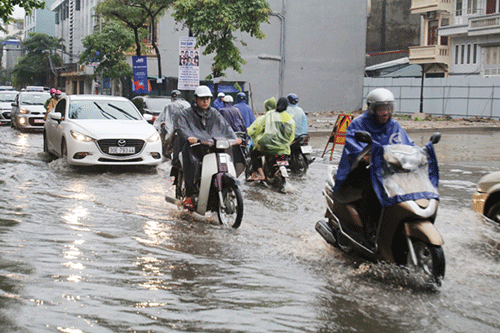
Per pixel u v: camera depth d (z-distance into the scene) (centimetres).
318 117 3800
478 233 671
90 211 755
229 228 685
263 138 981
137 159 1148
